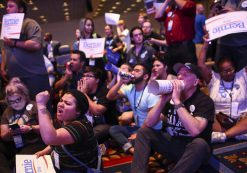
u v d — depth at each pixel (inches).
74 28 651.5
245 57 130.9
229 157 106.5
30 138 104.2
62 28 647.8
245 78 125.4
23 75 125.3
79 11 574.6
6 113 108.1
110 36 252.8
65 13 567.8
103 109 122.3
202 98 94.6
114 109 135.2
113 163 116.6
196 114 93.3
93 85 124.5
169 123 100.7
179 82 92.4
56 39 651.5
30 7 461.7
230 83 126.6
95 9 552.7
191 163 88.6
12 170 100.0
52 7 485.4
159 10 163.8
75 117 77.9
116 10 603.2
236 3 128.6
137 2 541.0
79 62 144.0
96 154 80.1
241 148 112.8
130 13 661.3
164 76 141.3
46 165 80.7
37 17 552.1
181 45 155.0
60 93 145.6
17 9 121.6
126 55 203.3
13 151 107.7
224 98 125.9
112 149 131.0
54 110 142.1
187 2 150.3
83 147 75.3
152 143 99.1
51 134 69.8
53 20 612.4
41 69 128.3
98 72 125.3
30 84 126.5
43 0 434.0
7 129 105.1
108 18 220.2
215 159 105.7
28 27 121.4
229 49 133.5
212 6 129.2
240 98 124.3
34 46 121.3
